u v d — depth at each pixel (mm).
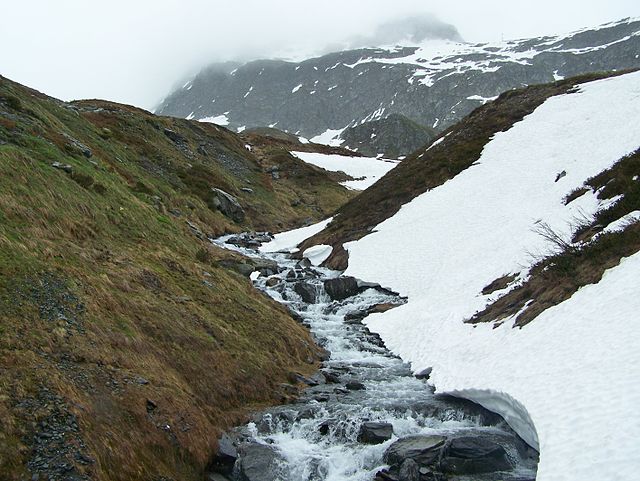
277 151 92188
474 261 27844
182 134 70938
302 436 14086
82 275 15523
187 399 13414
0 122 24469
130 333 14430
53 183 20359
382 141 176000
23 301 12969
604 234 17625
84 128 42781
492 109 50719
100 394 11547
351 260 36250
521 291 19453
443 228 34312
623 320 12273
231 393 15258
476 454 12148
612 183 23469
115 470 10016
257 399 15844
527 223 27641
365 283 31078
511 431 13383
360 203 48594
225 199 52125
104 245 19469
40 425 9859
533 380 12500
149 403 12164
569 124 38375
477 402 14664
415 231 35906
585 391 10594
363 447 13258
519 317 17281
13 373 10648
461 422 14773
